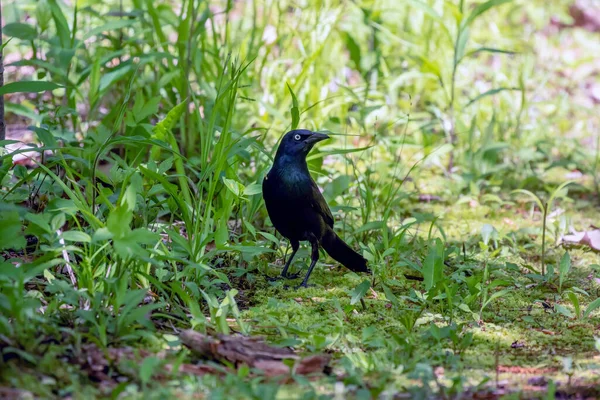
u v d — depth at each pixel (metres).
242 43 15.23
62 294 7.78
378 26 16.27
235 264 10.28
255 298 9.37
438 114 15.39
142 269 8.50
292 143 9.73
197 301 8.51
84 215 8.58
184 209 8.99
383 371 7.15
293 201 9.73
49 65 12.38
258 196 10.79
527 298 9.80
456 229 12.56
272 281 9.94
